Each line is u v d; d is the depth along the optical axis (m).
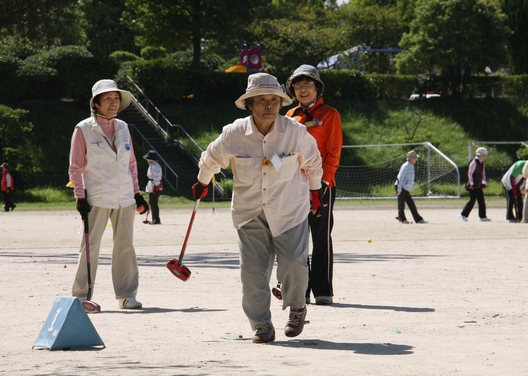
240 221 9.16
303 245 9.20
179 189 59.09
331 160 12.08
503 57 80.81
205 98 73.94
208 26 76.44
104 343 8.96
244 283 9.19
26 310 11.31
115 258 12.02
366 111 75.88
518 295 12.72
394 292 13.23
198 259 19.33
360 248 22.33
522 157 69.31
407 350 8.45
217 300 12.53
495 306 11.54
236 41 93.56
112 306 12.03
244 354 8.28
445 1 80.69
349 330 9.79
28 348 8.68
